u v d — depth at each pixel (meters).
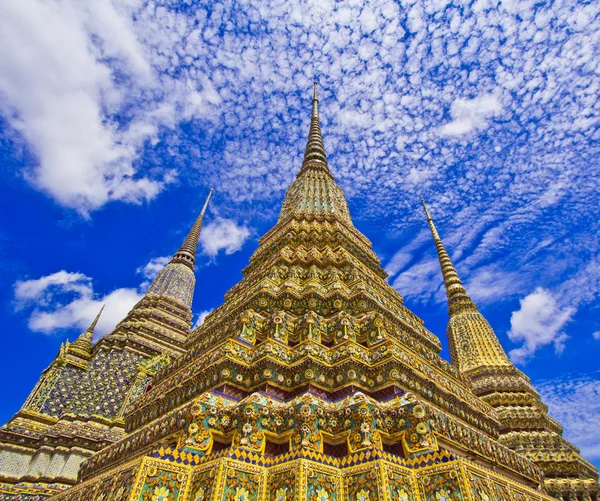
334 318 12.68
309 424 8.66
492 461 10.99
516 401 26.47
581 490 20.02
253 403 9.02
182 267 45.06
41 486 20.58
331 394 10.45
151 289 41.31
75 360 29.50
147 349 32.38
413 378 11.05
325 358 11.09
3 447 22.06
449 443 9.68
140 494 6.62
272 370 10.52
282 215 25.81
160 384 14.65
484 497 6.92
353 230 22.09
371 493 6.86
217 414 9.09
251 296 13.91
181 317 39.00
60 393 27.09
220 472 6.98
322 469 7.34
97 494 7.75
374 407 8.98
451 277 40.91
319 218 20.47
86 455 22.83
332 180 30.31
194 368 12.05
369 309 13.91
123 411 26.88
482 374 28.84
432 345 16.58
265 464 7.78
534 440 23.36
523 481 12.16
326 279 15.57
